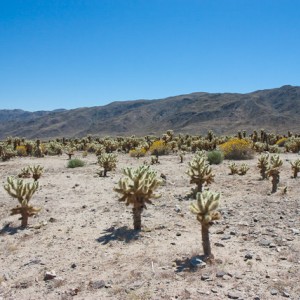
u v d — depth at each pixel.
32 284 6.93
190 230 9.56
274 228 9.25
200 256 7.45
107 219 11.09
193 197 13.62
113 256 8.01
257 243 8.23
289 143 35.28
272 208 11.34
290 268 6.75
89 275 7.13
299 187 14.73
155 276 6.74
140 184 9.55
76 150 49.47
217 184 16.44
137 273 6.93
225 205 12.10
